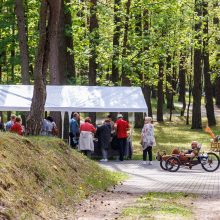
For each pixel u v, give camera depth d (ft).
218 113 231.09
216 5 178.40
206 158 91.66
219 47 184.24
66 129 130.00
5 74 201.36
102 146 108.06
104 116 239.30
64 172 54.19
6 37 154.92
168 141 152.15
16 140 49.14
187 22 161.48
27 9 155.53
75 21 154.30
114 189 61.00
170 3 147.33
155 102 275.39
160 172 87.15
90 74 141.49
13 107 110.63
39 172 46.34
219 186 67.51
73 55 145.18
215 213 45.44
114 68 151.33
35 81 66.13
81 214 42.45
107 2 161.17
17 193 37.70
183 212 44.60
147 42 142.41
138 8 143.95
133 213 43.04
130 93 117.70
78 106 111.96
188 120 205.87
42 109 66.64
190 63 219.61
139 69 141.69
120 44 159.74
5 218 32.63
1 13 155.94
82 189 53.36
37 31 153.17
